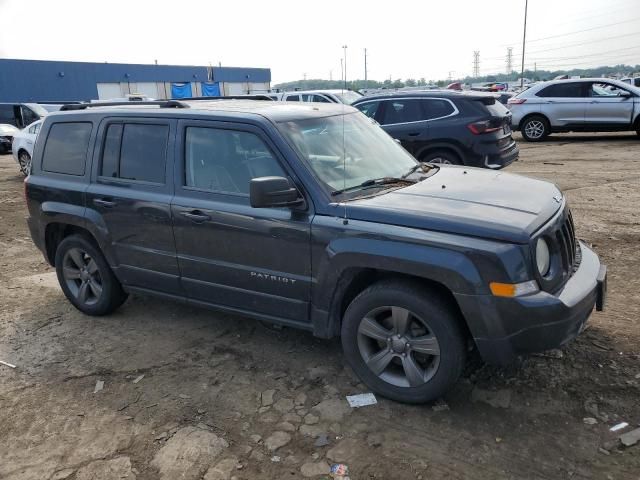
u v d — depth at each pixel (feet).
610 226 22.34
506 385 11.77
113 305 16.21
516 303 9.79
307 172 11.82
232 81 172.04
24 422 11.47
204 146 13.26
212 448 10.34
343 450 10.12
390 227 10.71
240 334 14.96
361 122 14.99
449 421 10.78
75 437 10.89
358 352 11.68
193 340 14.78
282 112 13.29
